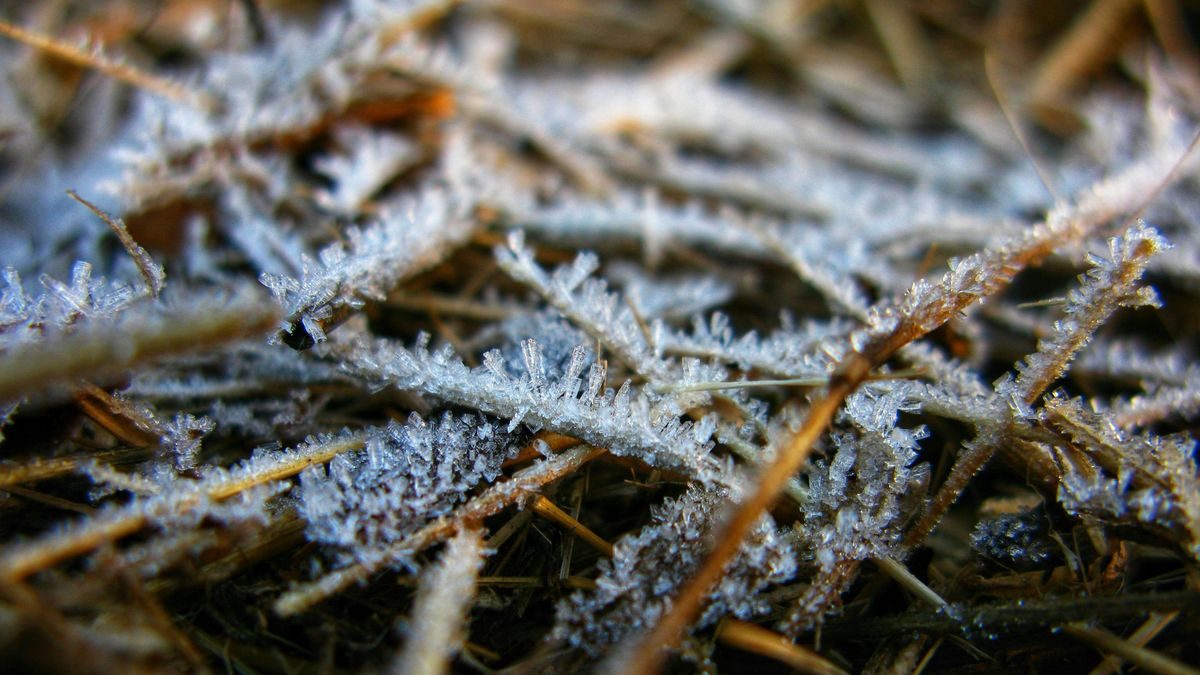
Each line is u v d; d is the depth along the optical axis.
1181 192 0.14
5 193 0.14
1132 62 0.17
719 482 0.12
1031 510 0.13
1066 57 0.18
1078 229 0.13
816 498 0.12
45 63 0.15
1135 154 0.16
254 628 0.12
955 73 0.18
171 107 0.15
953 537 0.13
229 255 0.14
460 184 0.15
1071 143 0.17
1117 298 0.12
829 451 0.13
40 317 0.12
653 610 0.12
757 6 0.19
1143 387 0.13
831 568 0.12
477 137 0.16
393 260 0.13
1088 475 0.12
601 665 0.11
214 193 0.14
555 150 0.16
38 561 0.11
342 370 0.12
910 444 0.12
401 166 0.15
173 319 0.11
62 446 0.12
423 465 0.12
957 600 0.12
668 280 0.15
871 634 0.12
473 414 0.12
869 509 0.12
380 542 0.12
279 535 0.12
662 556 0.12
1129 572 0.12
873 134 0.18
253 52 0.16
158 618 0.11
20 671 0.10
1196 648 0.12
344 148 0.15
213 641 0.12
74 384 0.12
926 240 0.15
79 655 0.10
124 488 0.12
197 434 0.12
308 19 0.17
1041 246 0.13
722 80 0.19
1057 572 0.12
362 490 0.12
